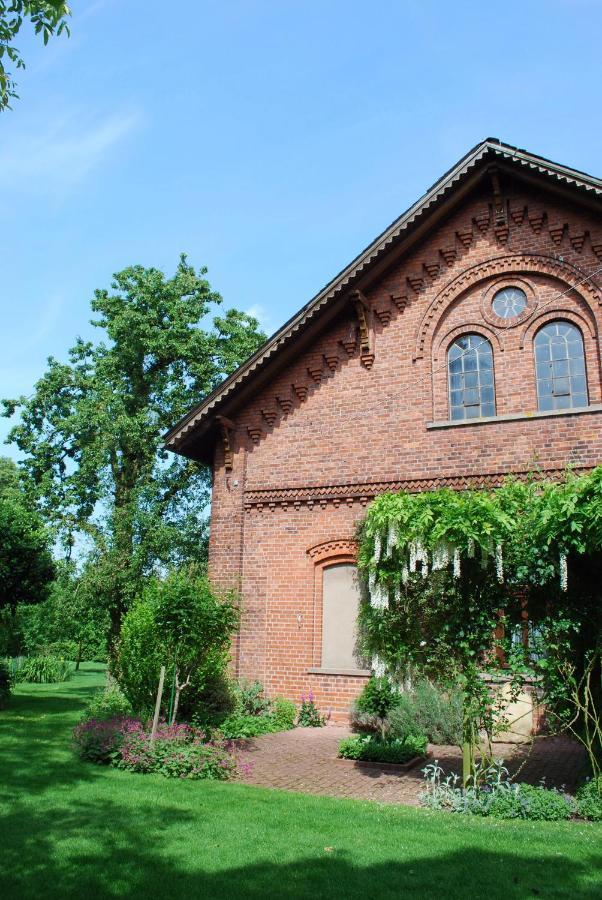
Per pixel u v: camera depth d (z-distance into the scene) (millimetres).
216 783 9422
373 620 10070
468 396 15031
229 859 6293
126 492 26562
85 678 34688
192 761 9781
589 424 13641
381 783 9773
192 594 11422
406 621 9703
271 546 16141
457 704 11961
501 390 14625
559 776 9766
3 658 22891
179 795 8539
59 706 18438
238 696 14727
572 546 8367
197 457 18203
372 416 15656
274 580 15938
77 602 25047
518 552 8789
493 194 15398
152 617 11398
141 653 12672
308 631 15391
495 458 14242
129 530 25609
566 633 8461
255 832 7094
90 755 10406
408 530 9445
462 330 15328
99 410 26250
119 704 13875
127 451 27234
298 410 16500
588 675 8297
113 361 26828
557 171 14336
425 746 11789
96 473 26703
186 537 26703
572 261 14555
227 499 16750
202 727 12031
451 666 9219
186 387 28234
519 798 8125
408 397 15391
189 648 11273
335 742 12797
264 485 16453
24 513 19516
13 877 5773
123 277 28359
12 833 6875
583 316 14344
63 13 6949
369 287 16250
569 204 14797
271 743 12711
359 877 5867
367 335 15969
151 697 12750
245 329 29141
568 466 10367
